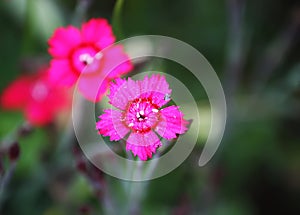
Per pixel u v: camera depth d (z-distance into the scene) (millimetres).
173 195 285
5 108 271
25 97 261
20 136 258
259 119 298
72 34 231
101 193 235
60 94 259
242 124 297
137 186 239
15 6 293
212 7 324
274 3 331
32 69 265
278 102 299
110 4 307
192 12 326
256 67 312
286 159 302
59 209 277
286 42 308
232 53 283
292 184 302
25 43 284
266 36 327
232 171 295
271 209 303
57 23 283
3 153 248
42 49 284
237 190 297
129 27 311
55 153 273
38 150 274
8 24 306
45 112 260
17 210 282
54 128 267
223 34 317
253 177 300
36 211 283
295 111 300
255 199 302
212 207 281
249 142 296
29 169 276
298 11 305
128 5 309
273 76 316
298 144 306
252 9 331
